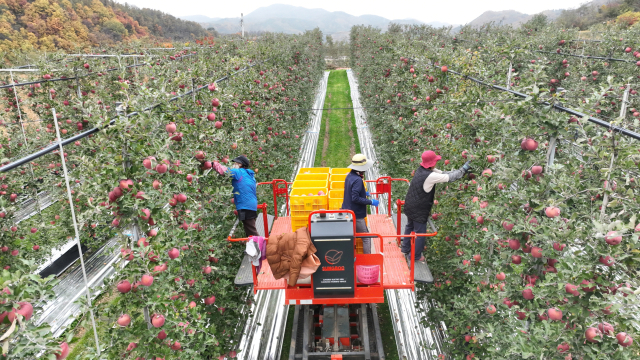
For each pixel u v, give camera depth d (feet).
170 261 12.03
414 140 25.86
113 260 28.68
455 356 16.46
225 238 17.99
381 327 22.27
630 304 7.98
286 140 39.27
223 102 19.83
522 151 12.05
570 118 11.32
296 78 54.19
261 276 16.10
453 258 17.39
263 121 30.40
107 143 10.88
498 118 13.47
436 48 27.99
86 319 10.05
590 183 10.59
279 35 76.38
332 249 13.76
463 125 18.10
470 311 14.74
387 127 38.32
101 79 34.47
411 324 22.16
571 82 39.27
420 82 27.61
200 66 22.45
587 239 9.30
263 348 20.94
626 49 35.73
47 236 25.35
